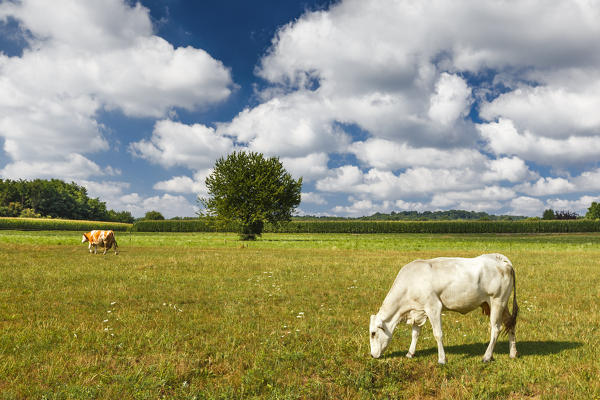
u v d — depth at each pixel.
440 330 6.13
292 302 10.90
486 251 30.58
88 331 7.58
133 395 4.90
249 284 13.55
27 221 98.75
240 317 9.16
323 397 5.01
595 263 20.66
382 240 50.03
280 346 6.94
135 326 8.14
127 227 114.88
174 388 5.22
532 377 5.53
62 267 17.19
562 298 11.45
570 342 7.29
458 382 5.43
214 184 52.53
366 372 5.59
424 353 6.77
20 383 5.23
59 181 154.88
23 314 8.93
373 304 10.76
